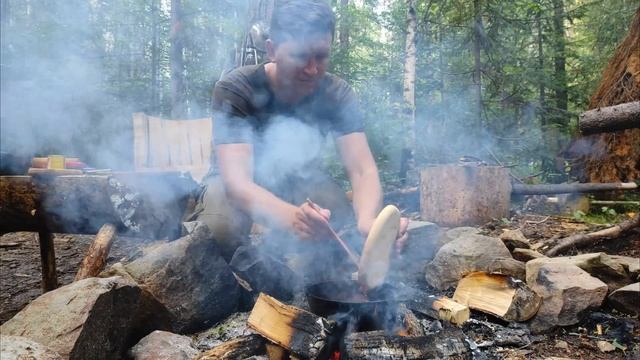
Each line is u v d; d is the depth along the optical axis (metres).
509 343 1.77
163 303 1.80
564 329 1.89
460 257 2.36
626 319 1.94
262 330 1.50
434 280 2.43
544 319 1.89
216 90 2.12
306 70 1.94
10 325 1.35
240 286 2.13
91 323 1.39
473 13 6.43
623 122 3.94
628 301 1.98
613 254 2.82
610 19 7.64
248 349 1.55
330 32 1.91
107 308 1.47
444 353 1.39
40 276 2.98
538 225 3.54
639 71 4.71
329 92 2.22
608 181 4.74
